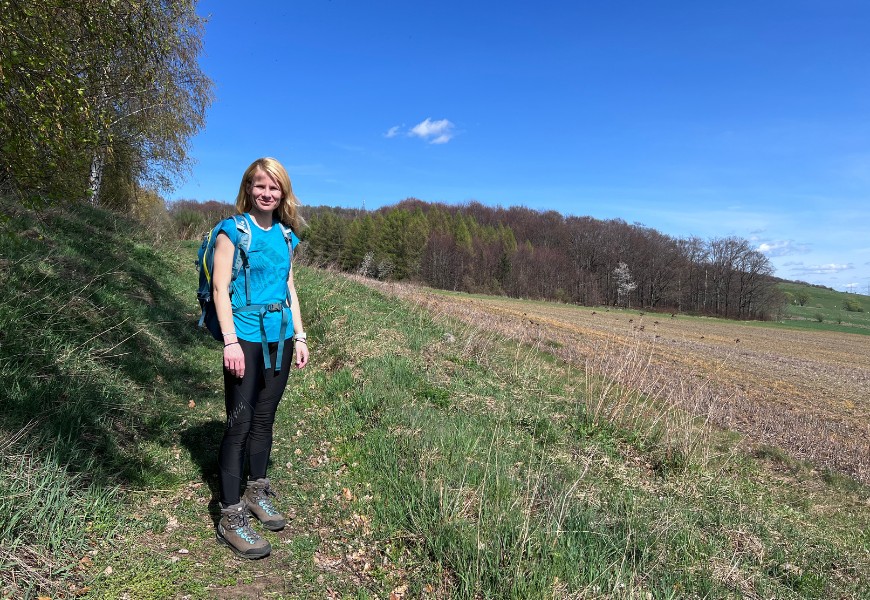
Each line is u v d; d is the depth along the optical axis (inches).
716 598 115.1
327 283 508.7
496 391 271.0
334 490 132.3
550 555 108.0
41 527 85.4
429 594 96.2
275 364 105.4
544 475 157.8
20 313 155.6
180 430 148.2
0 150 138.0
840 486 280.5
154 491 113.2
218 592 85.6
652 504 163.8
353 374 229.5
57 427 115.8
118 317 204.7
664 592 108.6
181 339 240.7
